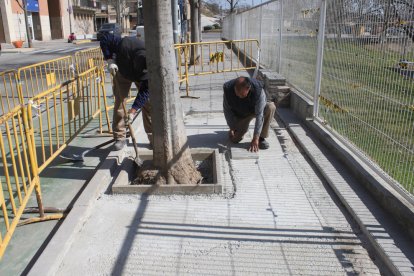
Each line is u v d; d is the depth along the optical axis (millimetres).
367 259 2879
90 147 5469
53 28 47062
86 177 4520
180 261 2895
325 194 3896
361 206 3498
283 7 8859
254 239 3145
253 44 14312
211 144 5391
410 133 3279
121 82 4824
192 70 13273
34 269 2727
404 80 3350
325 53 5504
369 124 4066
